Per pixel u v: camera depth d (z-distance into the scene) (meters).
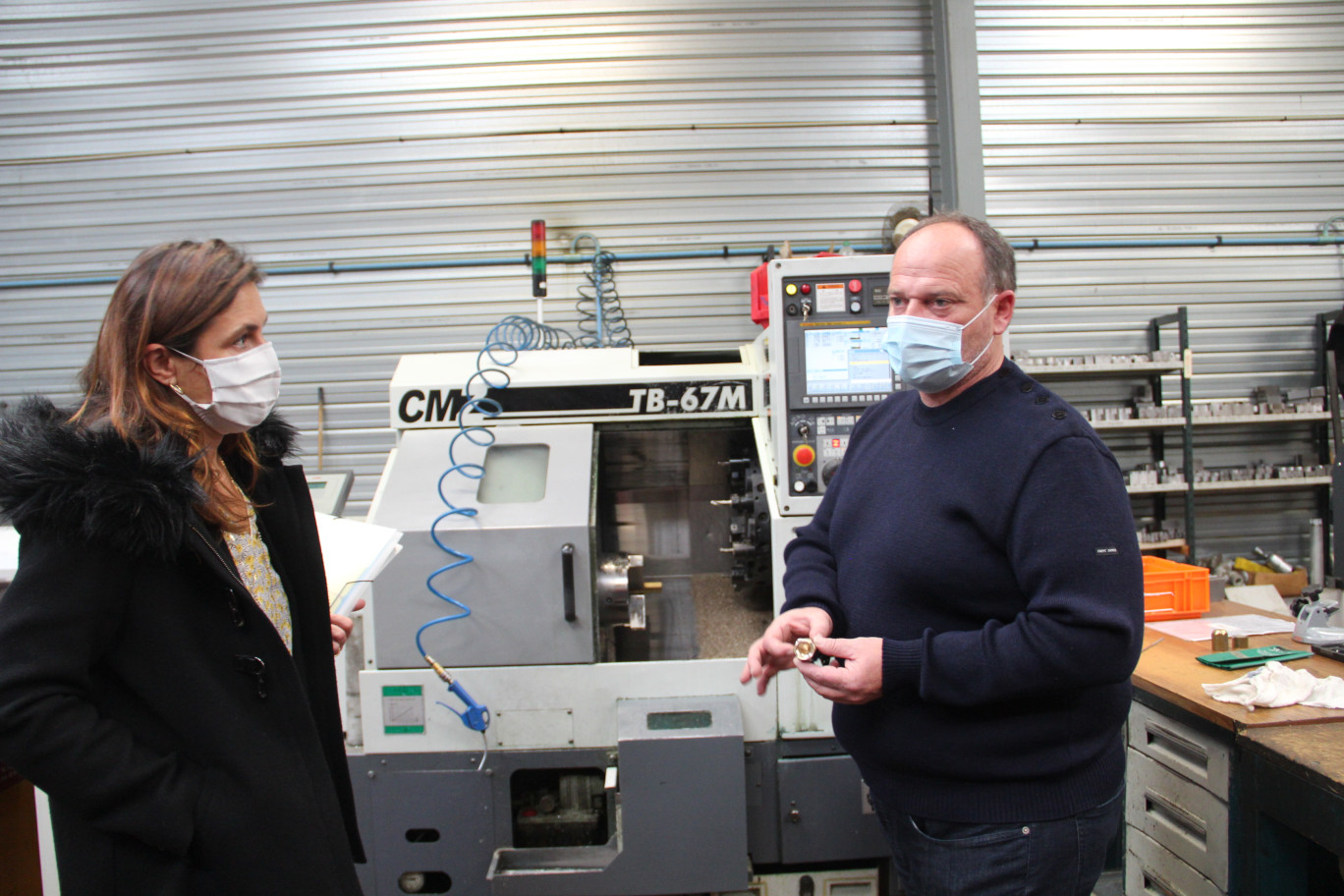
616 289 3.17
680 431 2.05
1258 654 1.59
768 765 1.68
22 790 1.51
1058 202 3.29
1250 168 3.36
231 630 0.84
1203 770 1.42
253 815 0.81
